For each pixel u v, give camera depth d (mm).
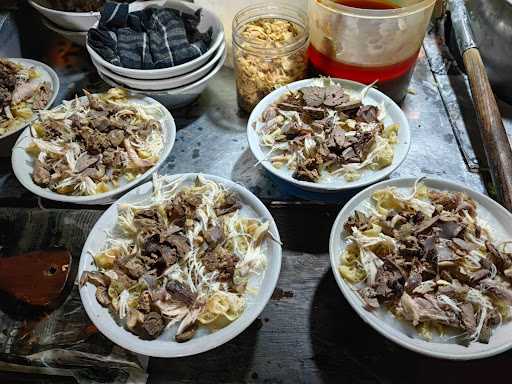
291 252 686
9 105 815
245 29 836
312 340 604
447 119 843
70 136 752
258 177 770
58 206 752
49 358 603
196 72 797
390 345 595
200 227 631
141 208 651
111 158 719
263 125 730
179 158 806
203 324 550
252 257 590
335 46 779
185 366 590
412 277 558
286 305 633
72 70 965
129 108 795
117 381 594
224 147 821
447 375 570
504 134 708
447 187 641
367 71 791
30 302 619
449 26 954
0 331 624
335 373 578
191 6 889
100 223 638
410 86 901
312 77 886
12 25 1016
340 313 624
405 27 730
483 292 549
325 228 710
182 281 584
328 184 656
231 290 582
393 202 631
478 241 590
